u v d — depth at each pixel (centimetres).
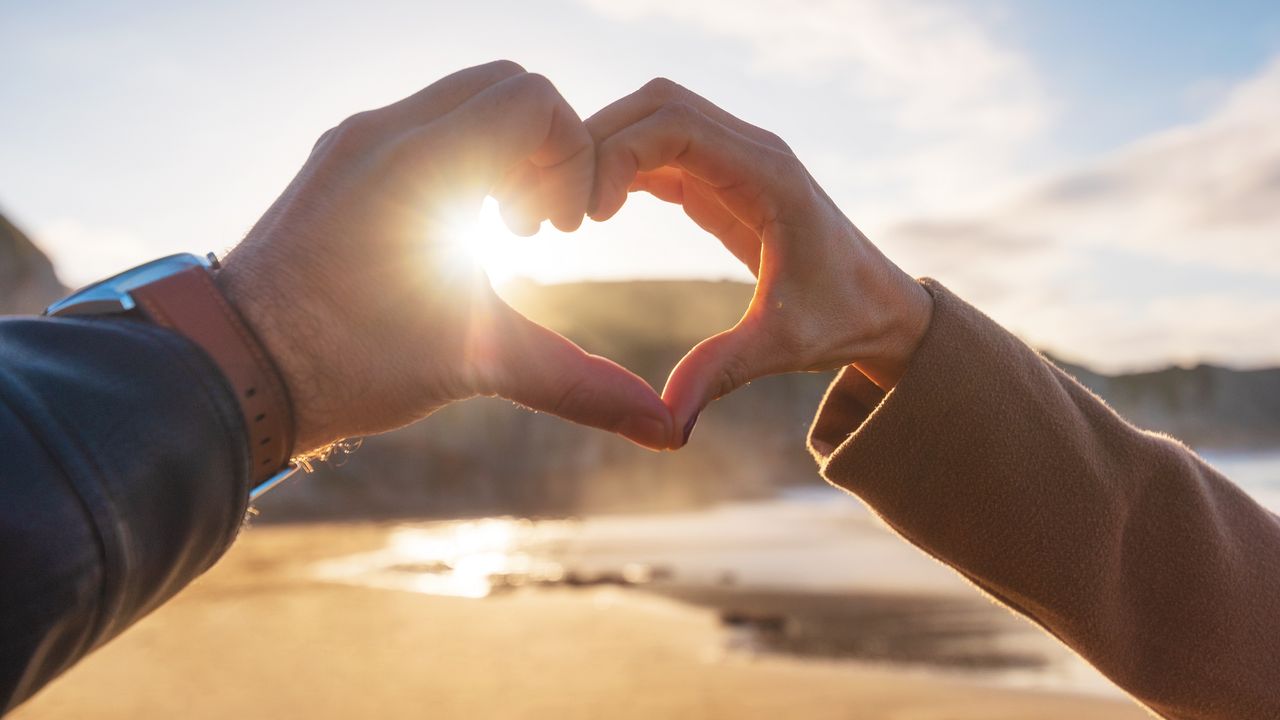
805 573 876
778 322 34
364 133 32
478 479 2648
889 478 34
